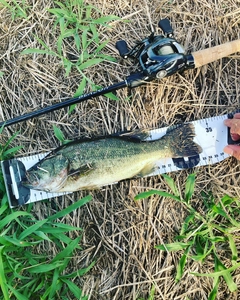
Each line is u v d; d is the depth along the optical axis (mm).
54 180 466
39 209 485
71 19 508
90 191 497
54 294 459
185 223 481
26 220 471
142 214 501
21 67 506
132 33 524
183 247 475
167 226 504
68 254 443
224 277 465
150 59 442
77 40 504
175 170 503
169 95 516
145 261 496
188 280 500
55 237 474
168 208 507
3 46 507
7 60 505
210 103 523
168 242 503
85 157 470
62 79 509
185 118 521
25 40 510
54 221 488
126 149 479
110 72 511
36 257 464
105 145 475
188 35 529
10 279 436
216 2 535
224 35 533
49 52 497
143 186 503
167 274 497
